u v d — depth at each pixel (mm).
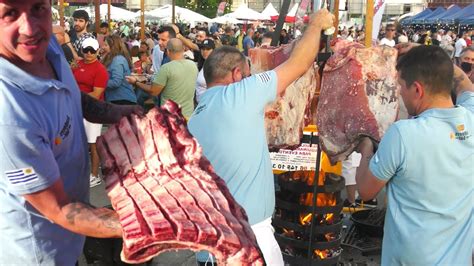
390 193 2615
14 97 1669
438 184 2475
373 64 3369
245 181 2809
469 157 2498
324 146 3482
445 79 2502
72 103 1983
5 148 1629
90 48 6094
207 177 1827
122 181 1812
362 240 5109
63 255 2021
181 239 1530
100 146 1963
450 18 34688
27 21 1656
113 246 4375
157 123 1916
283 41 13898
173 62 6645
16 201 1829
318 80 3760
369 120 3363
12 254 1896
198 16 30938
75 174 1975
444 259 2520
